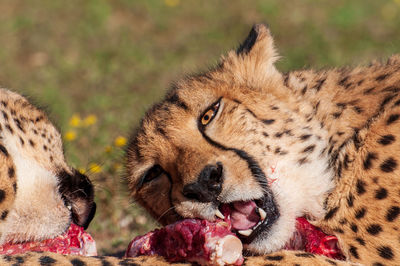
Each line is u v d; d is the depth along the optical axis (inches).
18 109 395.2
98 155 596.4
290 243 384.2
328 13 1182.9
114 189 535.2
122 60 1007.6
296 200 378.9
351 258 363.6
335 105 398.3
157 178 393.7
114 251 468.1
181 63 967.0
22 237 377.1
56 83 912.3
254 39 436.1
